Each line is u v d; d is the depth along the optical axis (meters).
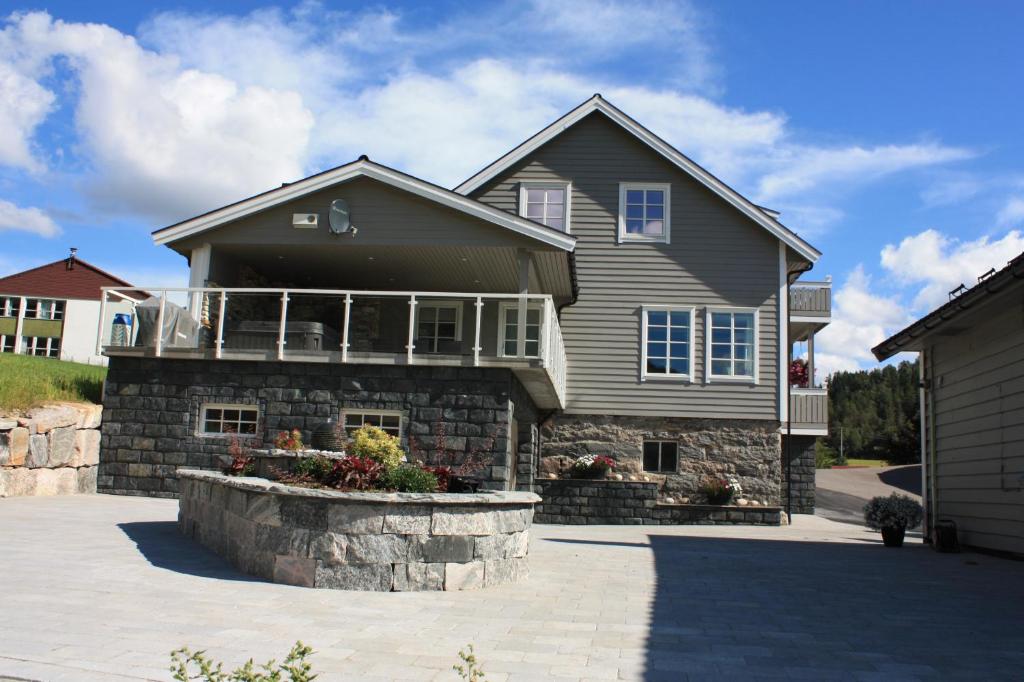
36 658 4.67
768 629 6.43
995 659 5.60
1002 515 12.27
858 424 77.50
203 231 14.84
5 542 8.45
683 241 18.73
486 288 18.30
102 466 14.01
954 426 14.20
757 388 18.31
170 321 14.24
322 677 4.66
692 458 18.23
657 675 4.98
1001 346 12.33
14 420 12.52
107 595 6.45
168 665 4.68
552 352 14.55
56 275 48.78
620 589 8.08
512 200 19.02
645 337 18.53
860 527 18.25
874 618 7.01
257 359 13.98
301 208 14.88
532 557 10.29
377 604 6.76
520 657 5.29
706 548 12.28
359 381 13.85
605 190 18.92
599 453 18.33
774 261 18.59
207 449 13.93
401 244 14.62
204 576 7.57
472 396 13.64
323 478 8.48
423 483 8.38
